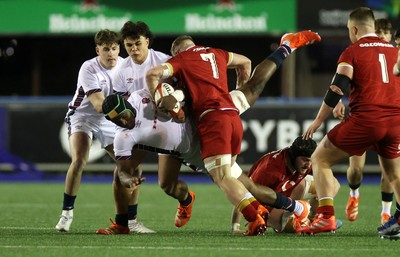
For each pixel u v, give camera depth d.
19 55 67.12
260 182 30.73
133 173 29.92
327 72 63.00
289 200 29.95
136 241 28.41
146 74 28.41
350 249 26.42
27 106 57.78
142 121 28.94
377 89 28.41
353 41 29.75
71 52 66.56
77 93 32.25
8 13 60.47
